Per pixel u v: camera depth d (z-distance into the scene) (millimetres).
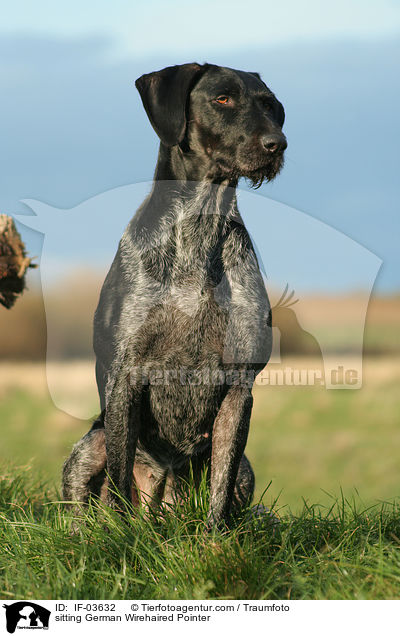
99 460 6066
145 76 6117
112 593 4328
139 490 6008
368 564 4738
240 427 5641
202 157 5906
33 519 5605
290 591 4473
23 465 8000
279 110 6250
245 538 4969
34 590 4336
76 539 5145
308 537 5391
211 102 5848
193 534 5281
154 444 6148
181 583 4500
